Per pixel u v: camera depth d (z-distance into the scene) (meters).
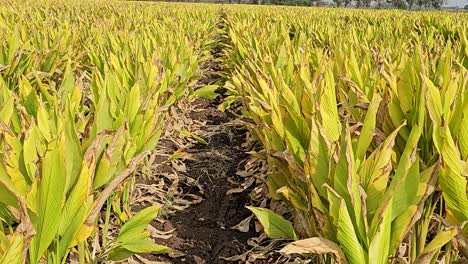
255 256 2.49
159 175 3.80
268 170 3.11
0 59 3.72
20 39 4.59
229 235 3.03
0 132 1.75
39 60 4.07
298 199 1.87
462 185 1.44
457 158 1.43
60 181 1.45
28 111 2.26
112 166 1.96
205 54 8.52
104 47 4.84
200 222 3.20
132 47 4.69
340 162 1.46
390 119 2.01
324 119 1.76
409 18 11.12
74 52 5.03
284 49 4.25
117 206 2.51
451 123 1.75
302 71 2.53
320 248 1.36
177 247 2.87
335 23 10.23
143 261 2.63
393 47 5.03
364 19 11.32
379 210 1.34
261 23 10.34
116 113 2.58
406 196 1.41
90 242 2.54
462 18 10.39
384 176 1.45
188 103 6.14
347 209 1.43
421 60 2.06
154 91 2.95
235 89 5.32
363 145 1.61
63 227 1.57
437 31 7.27
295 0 54.88
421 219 1.77
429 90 1.77
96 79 2.70
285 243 2.80
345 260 1.38
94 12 12.29
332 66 3.29
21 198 1.31
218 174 4.00
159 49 4.80
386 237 1.36
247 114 3.48
